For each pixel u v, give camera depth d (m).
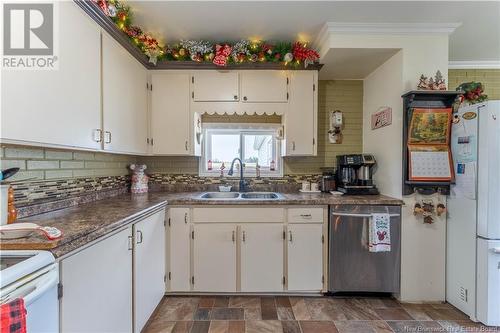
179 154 2.52
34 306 0.84
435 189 2.12
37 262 0.85
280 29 2.21
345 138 2.91
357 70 2.63
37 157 1.53
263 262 2.20
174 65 2.47
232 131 2.91
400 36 2.16
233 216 2.19
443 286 2.15
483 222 1.82
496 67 2.89
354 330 1.79
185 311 2.02
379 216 2.12
